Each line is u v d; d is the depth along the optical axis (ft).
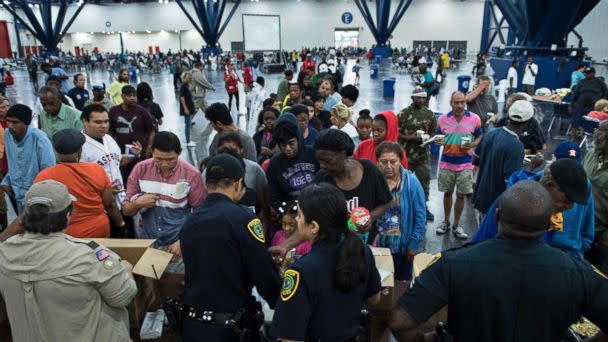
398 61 97.09
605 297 4.27
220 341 6.08
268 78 80.53
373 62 112.06
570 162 6.33
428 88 49.37
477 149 13.24
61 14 112.88
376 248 8.31
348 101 17.61
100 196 9.17
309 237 5.27
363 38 149.07
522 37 56.65
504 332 4.46
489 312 4.49
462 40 144.97
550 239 7.39
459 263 4.63
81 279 5.66
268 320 6.88
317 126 16.33
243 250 6.15
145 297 8.41
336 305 5.03
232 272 6.14
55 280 5.56
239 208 6.39
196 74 35.83
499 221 4.82
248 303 6.47
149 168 9.43
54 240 5.73
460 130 14.88
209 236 6.05
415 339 5.22
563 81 50.42
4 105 15.49
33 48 157.99
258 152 15.84
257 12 147.23
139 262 7.82
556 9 50.21
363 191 8.05
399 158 9.39
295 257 8.12
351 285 4.97
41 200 5.60
